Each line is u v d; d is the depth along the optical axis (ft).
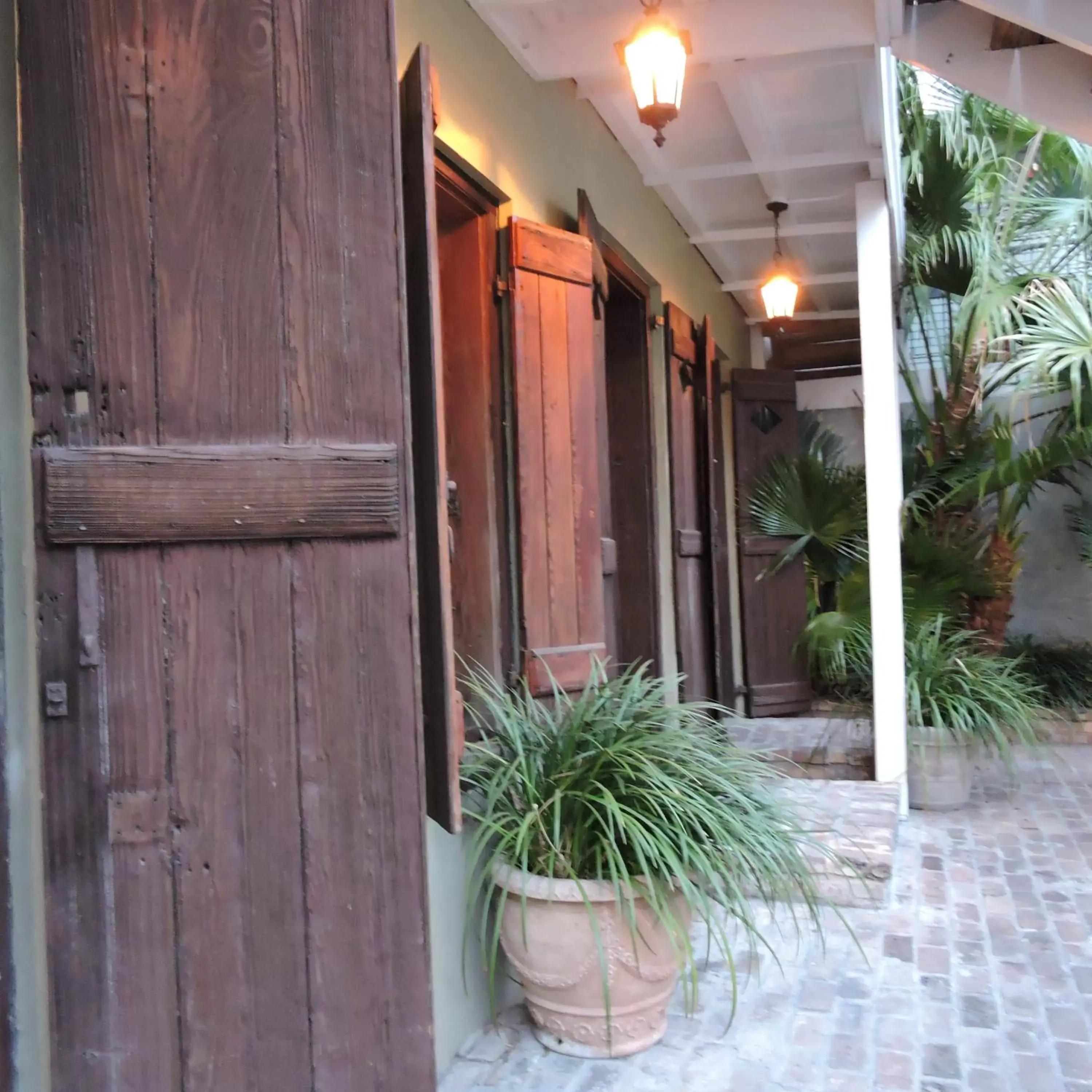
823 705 19.01
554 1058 7.20
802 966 8.69
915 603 15.30
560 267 9.30
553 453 9.13
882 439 13.12
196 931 4.25
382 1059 4.48
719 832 6.54
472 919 7.08
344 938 4.45
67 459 4.09
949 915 9.85
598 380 11.20
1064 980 8.32
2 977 3.87
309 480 4.39
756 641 18.28
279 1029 4.35
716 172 13.35
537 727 7.66
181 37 4.30
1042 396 18.75
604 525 11.53
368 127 4.53
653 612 13.55
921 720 13.50
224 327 4.33
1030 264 18.04
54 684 4.09
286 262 4.42
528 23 9.33
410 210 5.58
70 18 4.17
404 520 4.54
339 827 4.45
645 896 6.52
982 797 14.47
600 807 6.84
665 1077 6.88
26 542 4.06
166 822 4.22
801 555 18.75
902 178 15.78
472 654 8.77
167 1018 4.20
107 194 4.19
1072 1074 6.85
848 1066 6.99
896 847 11.95
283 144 4.42
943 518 16.51
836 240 16.99
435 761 5.44
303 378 4.43
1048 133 16.84
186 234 4.29
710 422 16.35
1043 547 21.40
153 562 4.22
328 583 4.45
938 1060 7.06
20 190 4.11
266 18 4.42
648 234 13.88
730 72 10.59
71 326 4.15
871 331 13.15
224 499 4.27
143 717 4.20
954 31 9.96
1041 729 17.20
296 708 4.40
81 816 4.12
